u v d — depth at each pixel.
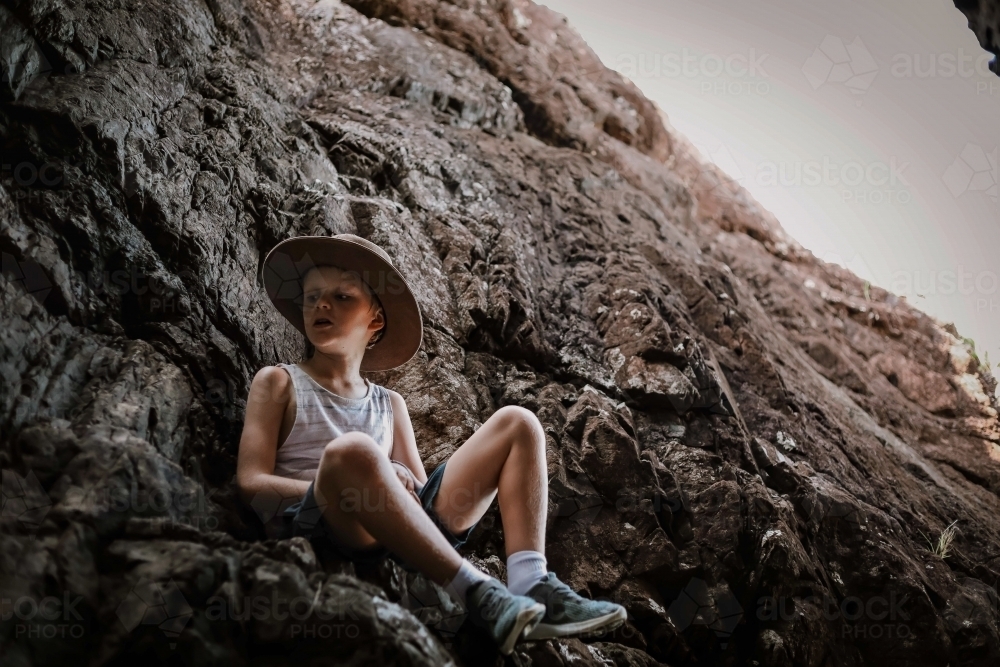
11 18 2.55
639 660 2.36
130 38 3.06
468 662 1.93
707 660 2.55
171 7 3.41
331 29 4.82
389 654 1.63
